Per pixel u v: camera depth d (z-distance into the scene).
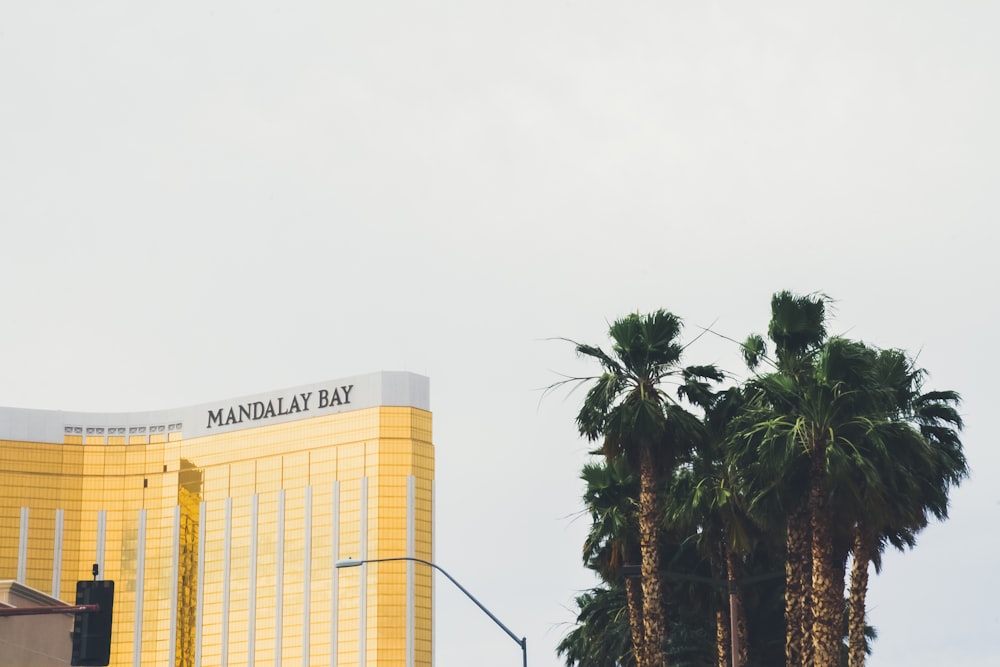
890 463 48.31
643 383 57.59
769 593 67.62
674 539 65.88
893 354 56.16
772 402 51.09
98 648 36.72
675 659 69.62
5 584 79.19
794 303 54.31
